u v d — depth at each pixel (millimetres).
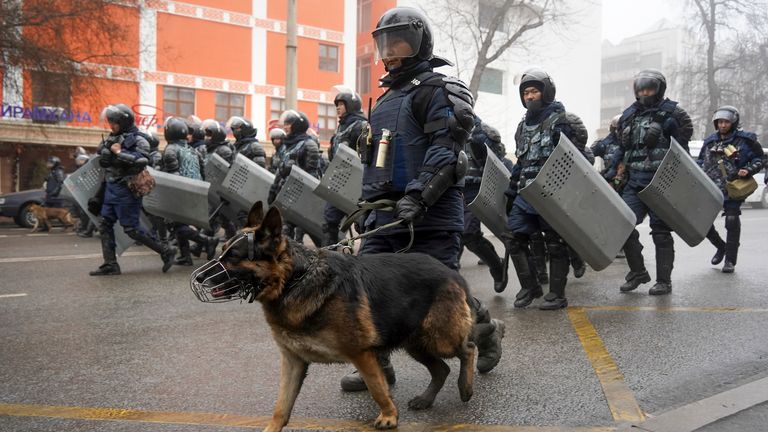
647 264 8742
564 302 5867
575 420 3152
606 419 3156
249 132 10141
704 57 38375
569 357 4242
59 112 22703
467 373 3328
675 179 6137
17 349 4609
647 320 5246
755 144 7637
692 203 6285
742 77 38188
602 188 5484
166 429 3125
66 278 7777
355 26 30984
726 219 7738
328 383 3838
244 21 27906
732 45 38000
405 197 3260
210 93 27281
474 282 7469
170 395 3629
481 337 3678
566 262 5832
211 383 3830
